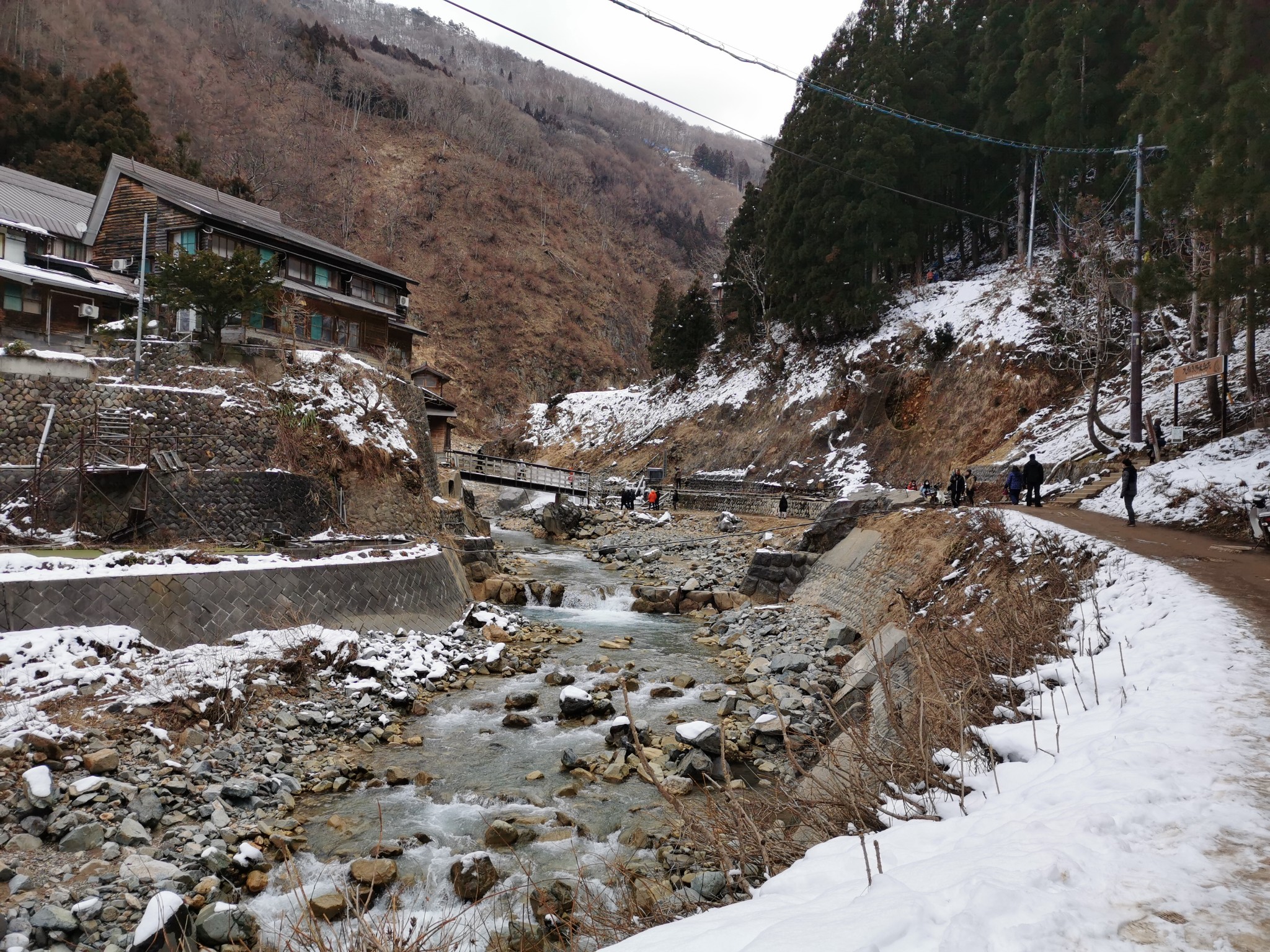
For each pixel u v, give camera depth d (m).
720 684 17.17
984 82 49.28
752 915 3.44
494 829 9.70
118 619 13.97
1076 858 3.24
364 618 18.20
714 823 5.78
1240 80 18.03
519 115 179.75
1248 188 18.31
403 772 11.83
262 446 23.36
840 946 2.68
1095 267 31.16
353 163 127.50
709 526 43.25
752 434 55.38
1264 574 10.92
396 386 31.39
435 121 148.12
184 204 30.19
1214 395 25.31
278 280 27.72
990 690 7.44
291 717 13.51
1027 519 18.56
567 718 14.65
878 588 21.33
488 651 18.70
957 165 53.34
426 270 114.25
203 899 8.25
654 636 22.48
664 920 5.16
